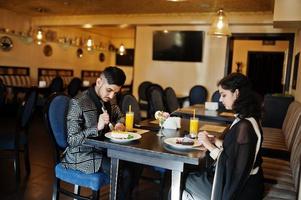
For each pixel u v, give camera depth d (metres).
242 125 1.69
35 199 2.74
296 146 2.45
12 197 2.77
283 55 9.05
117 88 2.14
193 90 6.54
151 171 3.60
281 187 2.22
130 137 2.03
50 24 8.38
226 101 1.81
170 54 7.20
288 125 3.60
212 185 1.83
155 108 3.87
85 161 2.10
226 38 6.70
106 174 2.14
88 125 2.09
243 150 1.65
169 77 7.29
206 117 3.49
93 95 2.18
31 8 7.33
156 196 2.95
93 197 2.14
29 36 8.56
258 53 9.32
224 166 1.69
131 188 2.36
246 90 1.76
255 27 6.47
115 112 2.56
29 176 3.30
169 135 2.26
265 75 9.33
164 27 7.27
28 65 8.77
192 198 1.94
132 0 5.78
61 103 2.29
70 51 10.33
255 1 5.36
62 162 2.20
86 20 7.85
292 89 5.69
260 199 1.80
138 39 7.54
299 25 4.41
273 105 5.11
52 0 6.23
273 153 3.16
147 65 7.50
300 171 1.95
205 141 1.91
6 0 6.49
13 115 5.14
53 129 2.21
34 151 4.27
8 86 7.03
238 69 9.42
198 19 6.68
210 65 6.89
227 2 5.55
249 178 1.76
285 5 4.00
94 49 11.31
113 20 7.48
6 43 8.03
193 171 2.18
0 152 4.13
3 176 3.27
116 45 12.36
